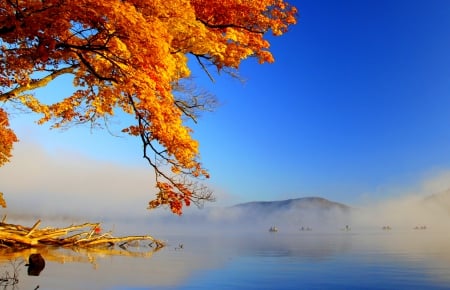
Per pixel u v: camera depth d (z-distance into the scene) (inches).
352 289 495.8
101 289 454.6
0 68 414.6
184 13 410.0
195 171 470.3
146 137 462.6
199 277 584.4
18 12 348.2
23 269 589.0
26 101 530.9
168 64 385.1
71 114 560.4
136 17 342.3
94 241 1200.8
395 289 494.6
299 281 557.6
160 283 515.8
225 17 573.3
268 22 596.1
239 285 519.2
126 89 397.7
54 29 351.3
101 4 330.0
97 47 385.7
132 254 981.8
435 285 523.2
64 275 549.6
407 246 1412.4
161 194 474.3
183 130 426.6
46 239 1100.5
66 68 505.7
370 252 1131.9
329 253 1111.0
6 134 770.8
